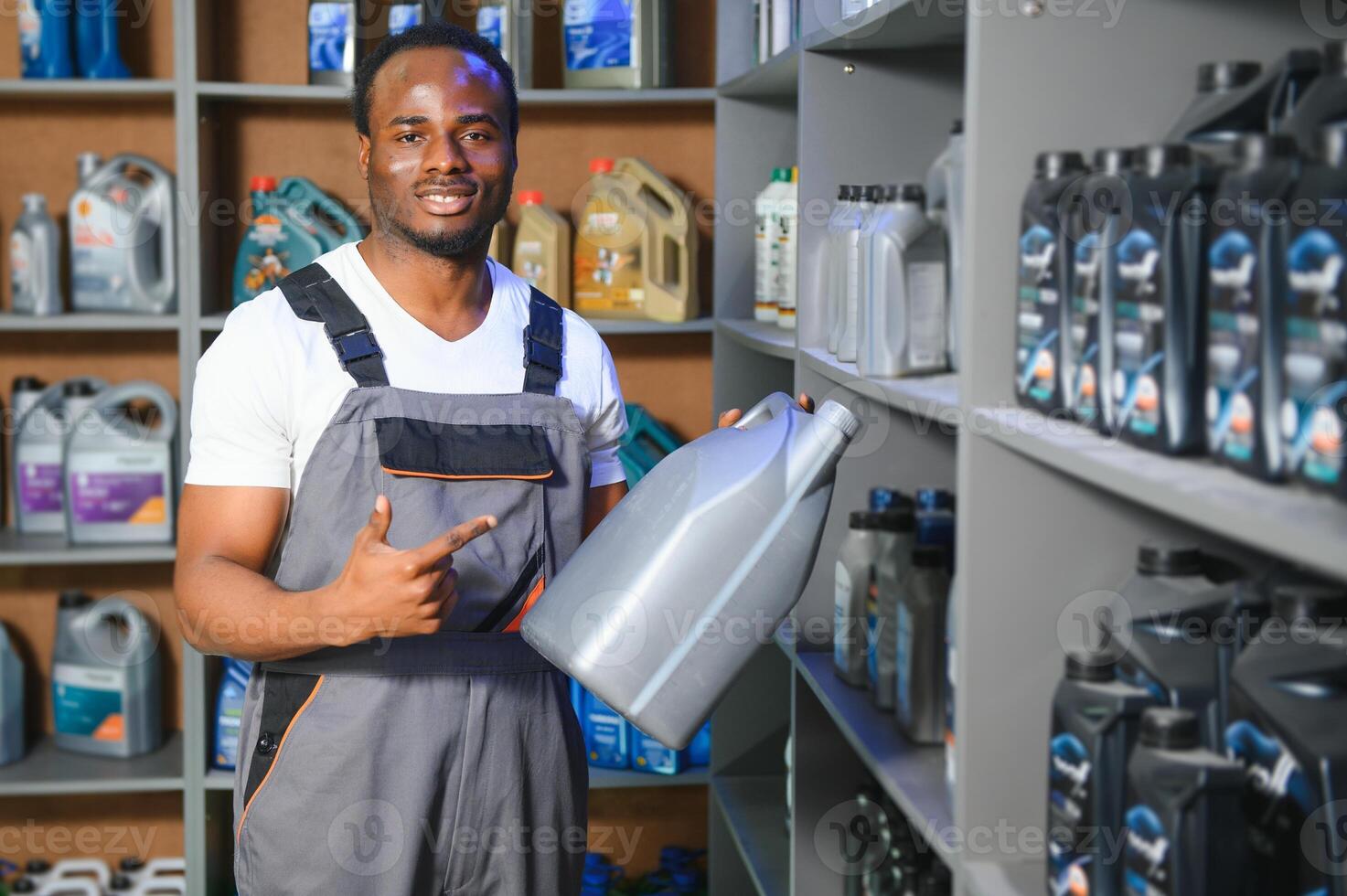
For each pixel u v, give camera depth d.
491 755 1.42
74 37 2.58
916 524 1.41
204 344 2.62
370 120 1.41
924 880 1.39
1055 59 0.95
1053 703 0.91
